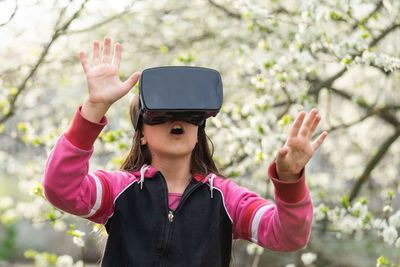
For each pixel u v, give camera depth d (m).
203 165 1.78
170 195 1.67
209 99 1.55
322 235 5.77
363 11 3.71
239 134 3.50
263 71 3.48
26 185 5.07
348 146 6.14
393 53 4.00
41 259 4.27
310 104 3.83
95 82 1.50
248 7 3.47
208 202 1.65
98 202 1.61
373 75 5.59
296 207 1.48
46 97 5.80
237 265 6.98
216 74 1.58
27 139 3.60
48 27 4.48
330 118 5.05
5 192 10.04
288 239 1.52
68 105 5.52
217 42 4.96
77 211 1.57
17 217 5.04
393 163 5.94
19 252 10.32
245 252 7.23
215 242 1.60
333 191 5.41
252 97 4.69
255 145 3.43
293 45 3.52
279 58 3.47
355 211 2.96
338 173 6.12
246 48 3.57
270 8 4.38
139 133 1.78
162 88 1.53
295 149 1.44
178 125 1.61
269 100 3.94
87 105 1.50
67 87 5.43
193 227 1.60
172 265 1.56
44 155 4.83
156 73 1.55
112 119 5.16
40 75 4.89
